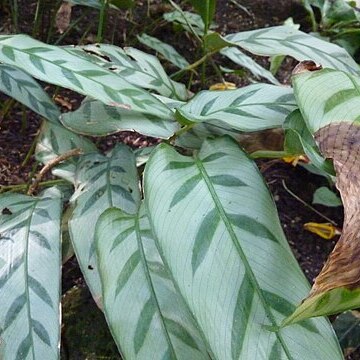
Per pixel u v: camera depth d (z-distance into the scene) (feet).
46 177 2.47
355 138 1.19
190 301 1.19
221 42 2.40
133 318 1.38
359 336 2.00
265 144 1.75
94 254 1.62
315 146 1.37
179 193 1.37
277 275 1.25
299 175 2.75
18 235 1.68
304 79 1.40
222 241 1.28
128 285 1.43
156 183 1.39
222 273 1.24
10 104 2.82
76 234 1.67
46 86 3.01
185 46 3.37
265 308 1.20
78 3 2.69
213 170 1.44
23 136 2.78
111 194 1.79
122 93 1.62
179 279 1.21
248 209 1.35
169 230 1.29
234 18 3.67
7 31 3.12
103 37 3.21
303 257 2.34
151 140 2.81
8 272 1.59
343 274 0.99
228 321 1.18
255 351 1.14
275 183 2.70
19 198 1.85
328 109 1.28
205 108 1.61
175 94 2.20
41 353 1.46
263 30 2.33
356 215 1.04
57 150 2.22
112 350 1.92
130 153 1.98
